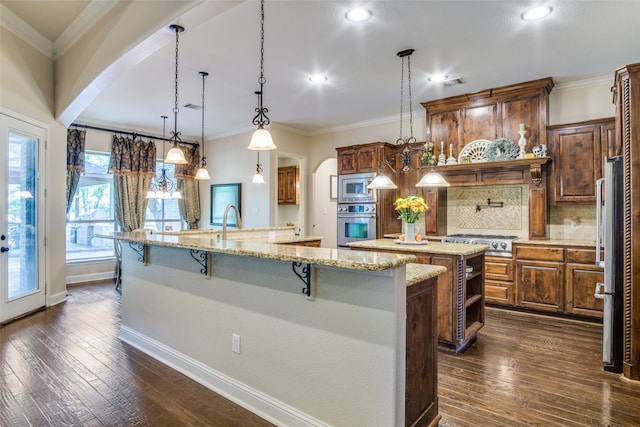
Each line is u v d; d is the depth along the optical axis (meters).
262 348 2.21
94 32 3.42
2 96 3.62
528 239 4.50
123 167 6.39
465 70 4.05
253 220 6.73
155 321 3.05
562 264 4.11
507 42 3.38
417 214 3.79
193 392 2.45
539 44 3.42
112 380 2.60
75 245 6.04
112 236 3.29
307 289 1.96
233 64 3.84
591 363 2.95
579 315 4.02
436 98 5.06
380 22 3.01
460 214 5.39
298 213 7.95
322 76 4.20
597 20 2.99
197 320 2.65
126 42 2.89
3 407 2.23
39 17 3.52
